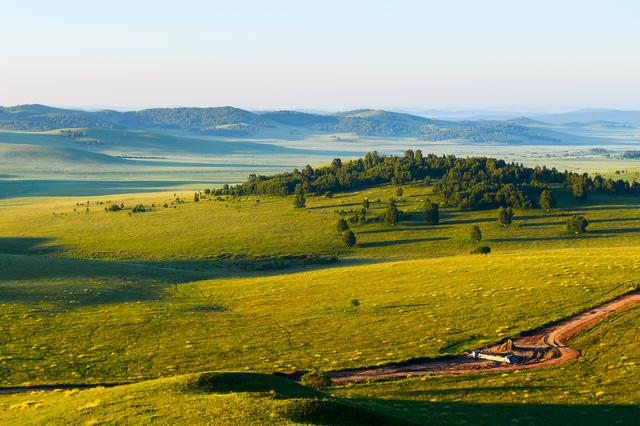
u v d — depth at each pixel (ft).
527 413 182.29
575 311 272.31
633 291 293.02
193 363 239.30
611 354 225.76
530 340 245.86
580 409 184.75
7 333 278.26
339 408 152.66
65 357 247.09
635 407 185.06
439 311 292.61
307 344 258.78
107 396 174.09
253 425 138.31
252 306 339.36
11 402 191.62
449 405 188.55
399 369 224.74
